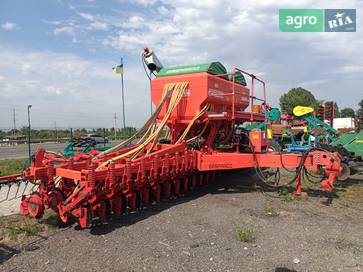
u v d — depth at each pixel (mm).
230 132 9469
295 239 4809
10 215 6023
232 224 5512
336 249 4434
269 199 7297
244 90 10281
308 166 7020
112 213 6066
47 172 5371
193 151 7535
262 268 3898
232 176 10375
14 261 4102
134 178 5938
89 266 3965
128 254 4297
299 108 11977
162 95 8508
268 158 7496
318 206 6629
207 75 7871
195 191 8180
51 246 4570
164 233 5082
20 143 35000
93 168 4953
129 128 37219
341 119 33969
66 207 5109
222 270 3854
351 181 9375
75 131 44250
